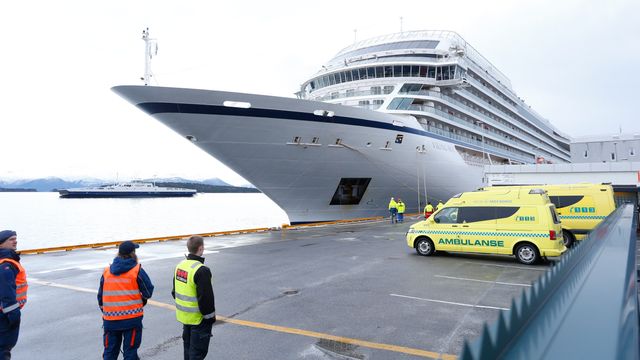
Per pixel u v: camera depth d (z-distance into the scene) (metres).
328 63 30.33
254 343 5.05
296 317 6.06
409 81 24.44
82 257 12.57
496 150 34.16
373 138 19.19
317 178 19.38
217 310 6.46
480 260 10.55
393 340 5.08
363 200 22.55
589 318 1.10
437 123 24.78
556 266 1.61
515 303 1.05
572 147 28.56
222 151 16.66
